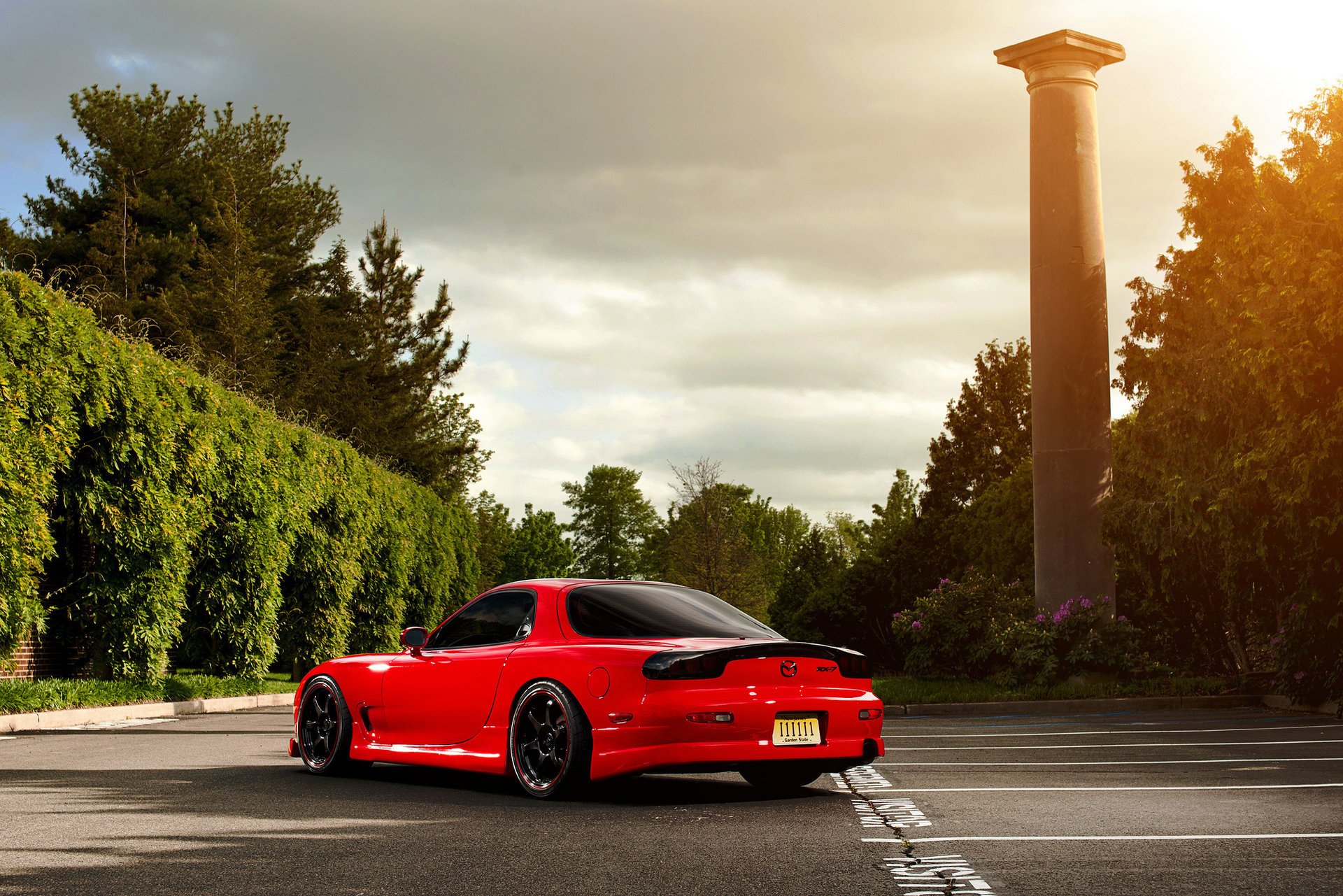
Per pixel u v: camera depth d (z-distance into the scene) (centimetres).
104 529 1678
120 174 4319
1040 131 2220
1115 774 899
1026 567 3078
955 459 4809
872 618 3688
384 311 5647
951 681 2100
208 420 1859
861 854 552
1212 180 1984
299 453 2259
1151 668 2006
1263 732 1336
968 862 531
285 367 4756
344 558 2431
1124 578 2370
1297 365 1442
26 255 3994
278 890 475
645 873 509
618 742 712
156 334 3934
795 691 736
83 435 1656
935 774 908
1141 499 2139
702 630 783
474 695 802
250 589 2028
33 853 555
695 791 794
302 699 923
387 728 866
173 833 611
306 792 787
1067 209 2184
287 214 4966
